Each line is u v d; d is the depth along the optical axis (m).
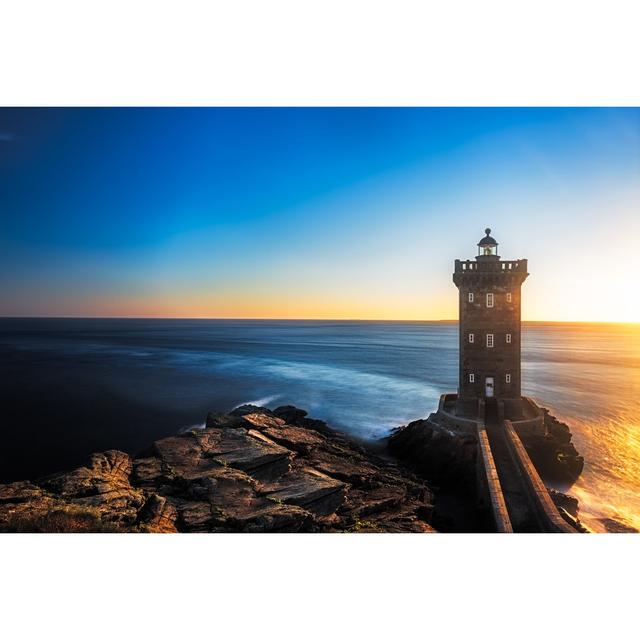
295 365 92.44
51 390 61.38
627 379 73.69
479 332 31.30
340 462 24.97
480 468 25.36
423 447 31.62
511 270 30.70
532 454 29.17
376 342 172.75
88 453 36.88
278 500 17.94
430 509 21.38
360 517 19.30
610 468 32.62
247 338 192.12
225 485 18.67
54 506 15.77
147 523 15.50
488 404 31.08
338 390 63.34
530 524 19.69
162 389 63.03
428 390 63.47
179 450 22.27
